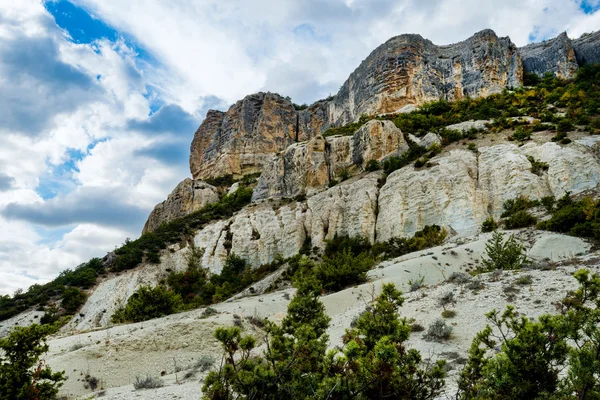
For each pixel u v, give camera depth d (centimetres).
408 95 8650
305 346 803
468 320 1497
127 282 5541
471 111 7194
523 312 1452
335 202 5472
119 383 1614
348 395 647
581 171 4031
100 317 4769
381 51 9662
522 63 9500
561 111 6228
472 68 8788
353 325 1706
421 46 9556
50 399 1277
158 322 2667
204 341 1959
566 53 8856
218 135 12650
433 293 1898
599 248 2631
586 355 611
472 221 4153
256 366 771
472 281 1927
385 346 655
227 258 5750
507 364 648
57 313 4922
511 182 4347
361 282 2931
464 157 4981
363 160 6209
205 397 769
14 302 5244
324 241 5150
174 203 9688
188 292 5294
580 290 791
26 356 1184
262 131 11469
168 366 1761
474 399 670
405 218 4581
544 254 2816
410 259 3325
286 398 725
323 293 2905
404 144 6128
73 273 6100
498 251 2733
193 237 6700
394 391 674
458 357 1203
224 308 2844
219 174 11119
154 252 6206
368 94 9256
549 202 3797
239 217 6512
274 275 4622
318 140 6881
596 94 6303
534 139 4941
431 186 4659
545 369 642
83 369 1655
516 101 7288
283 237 5666
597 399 595
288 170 7131
